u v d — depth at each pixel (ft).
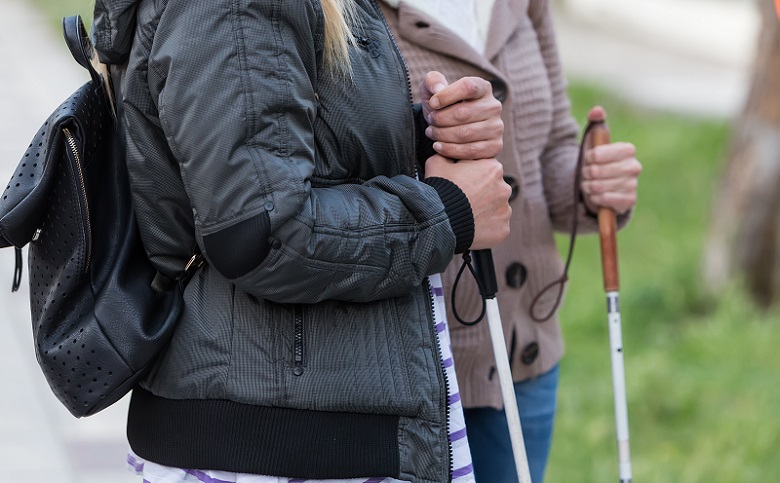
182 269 15.40
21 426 33.37
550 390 20.97
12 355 38.47
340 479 15.12
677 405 36.27
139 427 15.64
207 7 13.94
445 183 15.92
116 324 14.85
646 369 38.24
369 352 15.11
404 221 15.05
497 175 16.46
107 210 15.52
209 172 13.99
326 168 15.28
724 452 33.04
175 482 15.34
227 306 15.02
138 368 14.92
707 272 48.78
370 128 15.40
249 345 14.87
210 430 14.89
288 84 14.20
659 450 33.65
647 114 91.20
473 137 16.33
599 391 37.42
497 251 19.48
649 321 46.14
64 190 14.75
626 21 136.77
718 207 48.52
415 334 15.43
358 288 14.79
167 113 14.06
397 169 15.90
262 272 14.28
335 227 14.51
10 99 81.05
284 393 14.75
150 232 15.21
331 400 14.83
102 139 15.57
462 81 16.17
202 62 13.93
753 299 47.42
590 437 33.78
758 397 36.68
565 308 46.29
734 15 129.39
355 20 15.52
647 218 64.03
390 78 15.65
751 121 46.93
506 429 20.12
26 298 43.62
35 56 99.81
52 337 14.93
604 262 20.75
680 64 112.47
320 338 14.98
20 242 14.82
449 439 15.51
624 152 20.71
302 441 14.85
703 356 41.32
